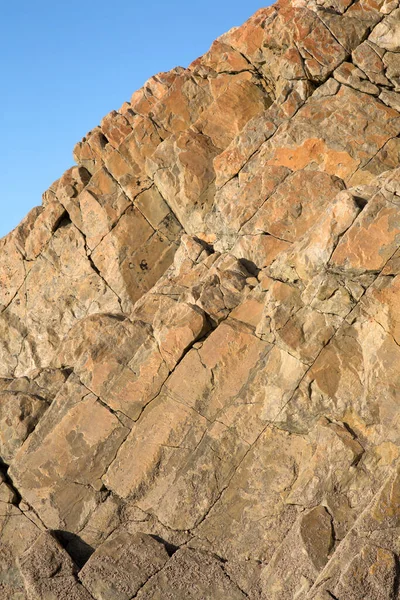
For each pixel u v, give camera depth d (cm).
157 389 1365
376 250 1217
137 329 1416
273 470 1241
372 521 1063
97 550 1274
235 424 1290
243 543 1224
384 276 1209
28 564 1286
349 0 1677
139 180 1858
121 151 1875
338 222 1248
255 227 1510
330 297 1247
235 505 1255
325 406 1232
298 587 1108
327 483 1175
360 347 1229
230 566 1208
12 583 1352
